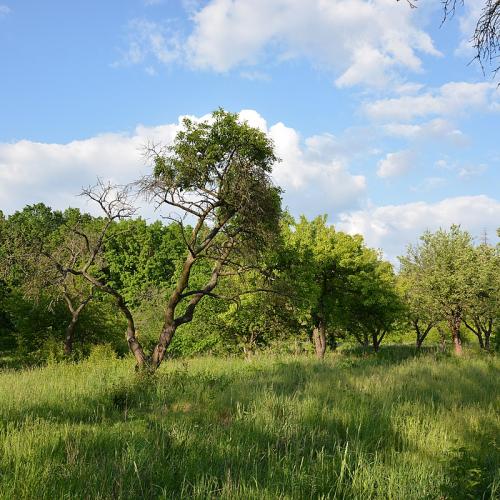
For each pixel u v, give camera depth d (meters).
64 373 15.88
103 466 5.89
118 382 13.05
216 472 5.95
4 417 8.45
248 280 24.62
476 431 8.26
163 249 49.62
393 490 5.47
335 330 34.50
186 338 28.95
